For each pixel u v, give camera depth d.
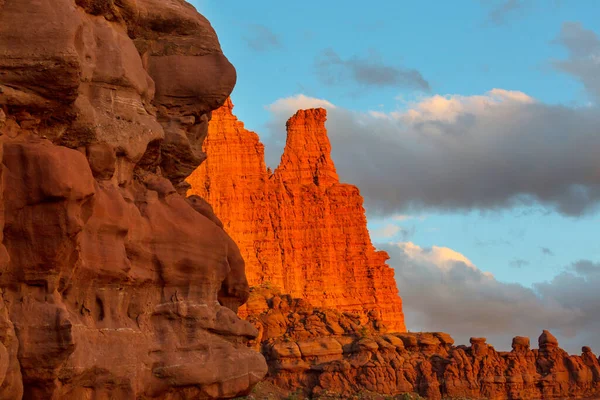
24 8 29.81
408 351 159.38
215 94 41.69
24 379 28.83
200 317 36.03
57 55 29.58
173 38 41.62
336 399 138.88
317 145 198.12
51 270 29.27
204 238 36.81
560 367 170.00
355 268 188.75
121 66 34.91
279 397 136.88
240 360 36.72
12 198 28.80
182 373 34.84
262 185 184.75
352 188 194.62
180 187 43.66
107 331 32.38
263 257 181.12
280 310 157.38
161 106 41.25
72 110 31.80
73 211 29.42
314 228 187.50
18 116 30.28
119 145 33.97
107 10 35.50
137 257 34.66
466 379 157.38
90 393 31.78
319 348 146.62
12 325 28.17
